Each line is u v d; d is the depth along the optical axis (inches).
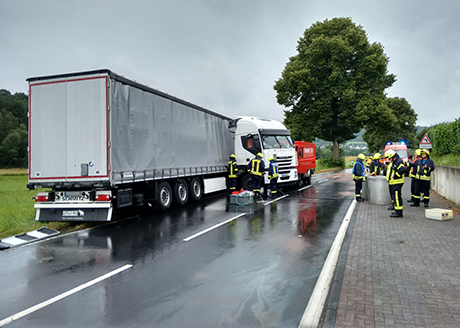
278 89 1563.7
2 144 2928.2
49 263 247.9
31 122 366.3
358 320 149.2
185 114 506.3
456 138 737.6
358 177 511.2
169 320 157.2
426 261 225.8
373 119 1449.3
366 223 351.6
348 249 258.1
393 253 245.4
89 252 273.4
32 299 185.2
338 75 1398.9
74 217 357.1
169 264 237.9
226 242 293.3
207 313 163.2
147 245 290.0
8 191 850.8
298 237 306.2
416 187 451.5
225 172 663.8
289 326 149.5
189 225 366.9
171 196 469.7
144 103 408.5
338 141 1685.5
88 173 349.1
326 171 1475.1
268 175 587.2
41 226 373.7
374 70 1421.0
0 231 355.9
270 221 379.6
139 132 395.9
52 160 360.2
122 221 400.8
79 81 353.1
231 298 179.5
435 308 158.9
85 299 183.0
